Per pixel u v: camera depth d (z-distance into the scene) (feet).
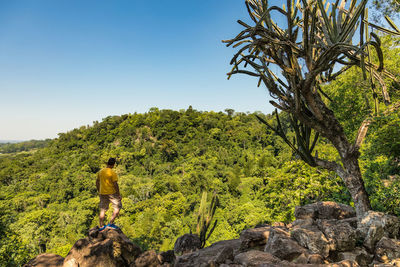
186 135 457.27
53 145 537.24
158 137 474.90
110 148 460.55
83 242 11.63
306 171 43.98
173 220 172.14
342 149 15.26
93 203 202.49
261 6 15.05
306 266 10.69
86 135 522.47
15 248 48.85
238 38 14.42
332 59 13.43
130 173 366.43
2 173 370.73
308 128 15.30
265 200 54.49
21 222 173.99
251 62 15.28
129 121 537.65
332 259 12.78
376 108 15.84
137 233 157.69
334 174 40.11
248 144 396.16
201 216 18.16
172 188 251.39
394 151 22.54
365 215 14.44
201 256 13.06
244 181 208.85
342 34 12.44
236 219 137.18
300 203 44.50
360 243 13.80
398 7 18.88
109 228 12.30
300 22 15.74
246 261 12.10
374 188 24.49
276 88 14.87
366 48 14.14
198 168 299.38
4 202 230.48
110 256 11.13
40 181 325.42
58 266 11.56
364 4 11.22
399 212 20.25
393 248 12.06
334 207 18.38
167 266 12.19
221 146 401.08
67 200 276.41
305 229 14.42
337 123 15.01
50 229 184.14
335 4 12.89
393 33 13.11
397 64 28.84
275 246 13.64
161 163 387.96
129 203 204.33
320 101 15.17
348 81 35.22
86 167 350.43
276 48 14.84
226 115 534.37
